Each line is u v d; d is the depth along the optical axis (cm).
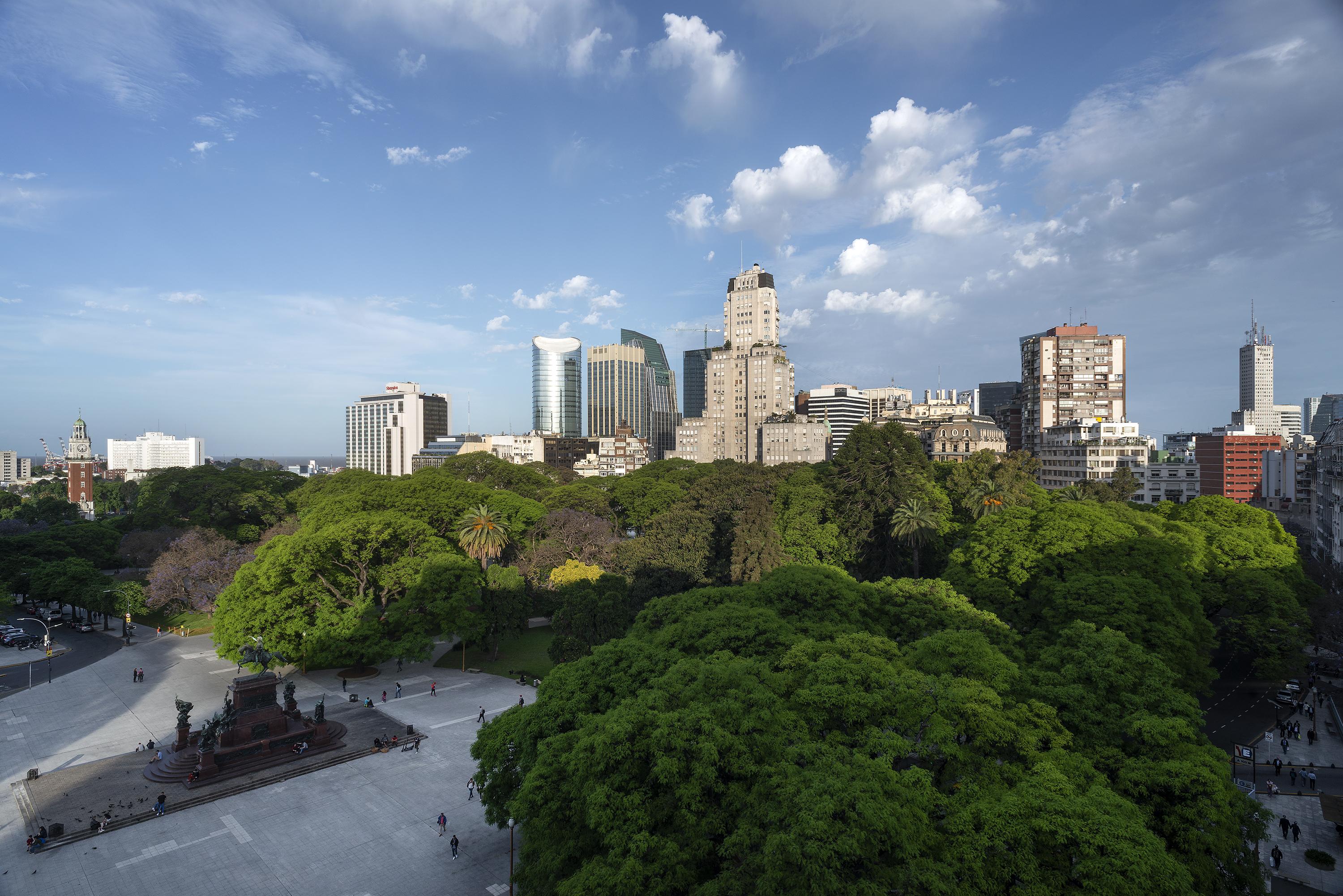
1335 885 4428
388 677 8331
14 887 4359
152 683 8094
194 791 5544
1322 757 6206
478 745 4575
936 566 10131
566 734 3891
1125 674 4247
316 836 4984
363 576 8588
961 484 11925
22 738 6600
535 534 11675
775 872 2727
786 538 10219
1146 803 3450
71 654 9306
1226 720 7044
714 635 5138
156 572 10000
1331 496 11731
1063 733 3844
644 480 15462
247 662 6588
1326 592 9306
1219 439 18838
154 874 4525
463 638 8325
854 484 10900
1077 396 19950
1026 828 2933
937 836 3031
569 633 7556
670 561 9394
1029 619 6638
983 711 3775
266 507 14675
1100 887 2633
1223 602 7744
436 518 10944
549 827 3541
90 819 5128
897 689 3925
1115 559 6931
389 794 5591
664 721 3591
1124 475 13600
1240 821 3581
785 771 3275
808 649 4631
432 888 4409
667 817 3397
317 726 6375
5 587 10688
